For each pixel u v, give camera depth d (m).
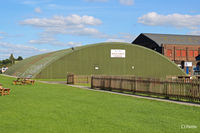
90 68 56.28
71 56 54.56
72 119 11.46
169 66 63.84
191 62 93.94
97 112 13.21
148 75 61.81
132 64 60.41
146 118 11.83
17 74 62.53
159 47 94.19
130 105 15.77
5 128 9.80
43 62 57.09
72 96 20.50
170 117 12.10
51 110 13.66
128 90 24.11
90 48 56.50
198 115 12.65
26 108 14.22
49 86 31.41
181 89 18.72
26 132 9.27
